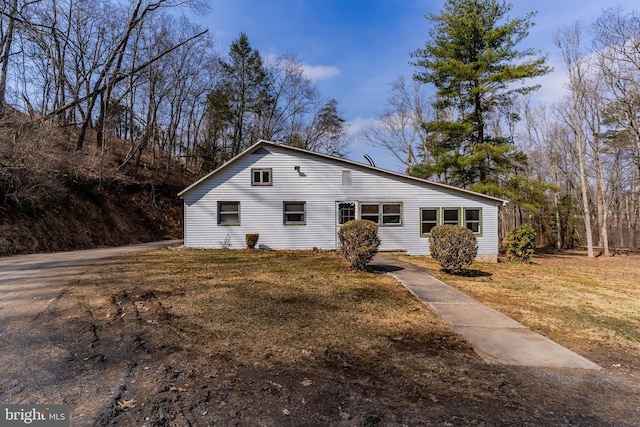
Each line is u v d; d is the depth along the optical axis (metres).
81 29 22.73
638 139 21.53
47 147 17.80
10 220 13.93
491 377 3.41
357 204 15.61
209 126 34.88
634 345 4.55
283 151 15.66
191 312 5.34
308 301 6.26
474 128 20.12
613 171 32.53
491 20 19.95
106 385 3.03
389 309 5.92
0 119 16.94
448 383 3.25
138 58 24.81
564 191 35.94
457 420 2.62
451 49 20.12
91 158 22.70
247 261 11.41
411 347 4.18
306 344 4.17
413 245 15.51
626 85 20.47
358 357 3.82
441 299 6.62
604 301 7.23
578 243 29.38
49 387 2.98
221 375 3.29
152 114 29.98
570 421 2.66
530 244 15.61
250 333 4.50
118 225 20.45
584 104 22.70
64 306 5.46
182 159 37.19
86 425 2.43
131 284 7.19
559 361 3.85
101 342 4.05
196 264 10.41
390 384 3.20
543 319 5.64
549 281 9.73
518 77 18.41
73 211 17.75
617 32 19.45
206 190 15.41
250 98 34.16
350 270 9.90
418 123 31.95
